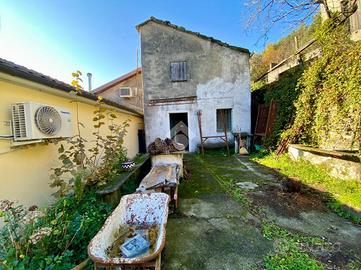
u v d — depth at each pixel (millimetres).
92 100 3594
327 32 5816
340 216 3045
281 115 6965
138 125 8555
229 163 6598
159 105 8938
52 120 2320
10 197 2051
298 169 5094
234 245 2404
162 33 8828
